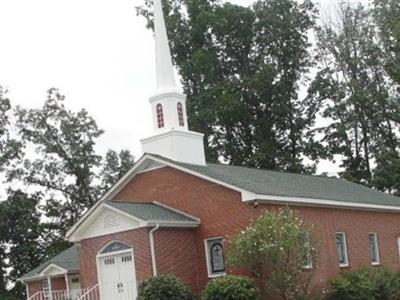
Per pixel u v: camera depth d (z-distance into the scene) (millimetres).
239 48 57531
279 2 56312
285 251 26781
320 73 56125
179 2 57625
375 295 31719
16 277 55906
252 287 27297
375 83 55094
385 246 37844
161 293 27047
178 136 34062
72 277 38750
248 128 56625
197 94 55938
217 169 34031
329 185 39812
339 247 34156
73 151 57281
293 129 56219
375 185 52094
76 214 58250
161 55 35156
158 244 29031
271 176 36781
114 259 30047
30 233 56125
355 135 56844
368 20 55500
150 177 33312
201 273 30453
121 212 29594
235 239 27781
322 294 30438
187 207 31516
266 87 54062
